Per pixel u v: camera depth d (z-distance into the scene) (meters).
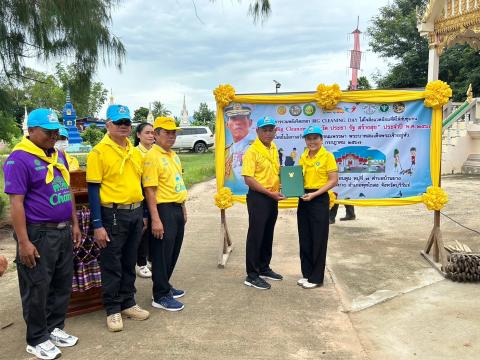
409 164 5.61
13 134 8.26
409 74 29.61
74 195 3.98
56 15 6.36
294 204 5.77
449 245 5.56
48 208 3.22
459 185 11.71
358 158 5.67
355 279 5.00
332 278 5.04
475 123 14.51
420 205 9.54
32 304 3.26
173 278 5.12
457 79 26.55
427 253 5.75
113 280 3.79
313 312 4.11
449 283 4.77
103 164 3.65
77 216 3.99
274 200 4.77
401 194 5.64
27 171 3.12
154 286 4.23
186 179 14.44
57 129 3.19
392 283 4.84
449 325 3.75
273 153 4.82
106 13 7.14
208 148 31.08
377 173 5.66
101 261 3.79
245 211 9.40
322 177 4.67
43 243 3.23
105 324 3.91
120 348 3.46
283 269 5.44
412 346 3.44
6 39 6.74
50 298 3.53
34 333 3.32
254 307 4.23
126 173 3.75
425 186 5.58
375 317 3.99
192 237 7.11
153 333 3.71
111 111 3.70
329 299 4.42
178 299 4.47
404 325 3.80
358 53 20.55
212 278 5.11
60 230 3.34
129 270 3.96
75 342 3.52
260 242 4.74
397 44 30.33
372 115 5.60
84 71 7.30
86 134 32.47
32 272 3.22
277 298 4.46
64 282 3.50
